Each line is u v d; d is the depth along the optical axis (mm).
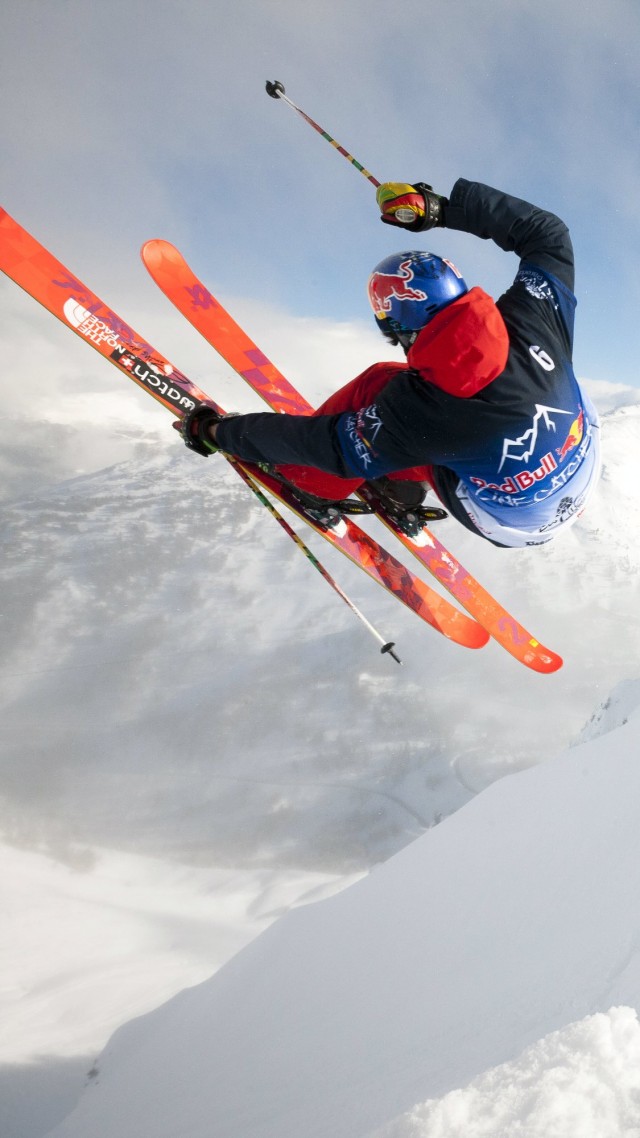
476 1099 1526
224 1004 4426
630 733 3627
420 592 3797
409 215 2396
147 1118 3682
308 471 2918
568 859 3035
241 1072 3324
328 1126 2205
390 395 2191
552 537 2441
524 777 4039
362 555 3578
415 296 2219
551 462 2221
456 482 2389
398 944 3436
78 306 2965
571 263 2316
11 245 2965
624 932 2277
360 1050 2697
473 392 2096
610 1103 1439
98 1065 5539
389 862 4395
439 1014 2564
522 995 2307
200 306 3430
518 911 2939
